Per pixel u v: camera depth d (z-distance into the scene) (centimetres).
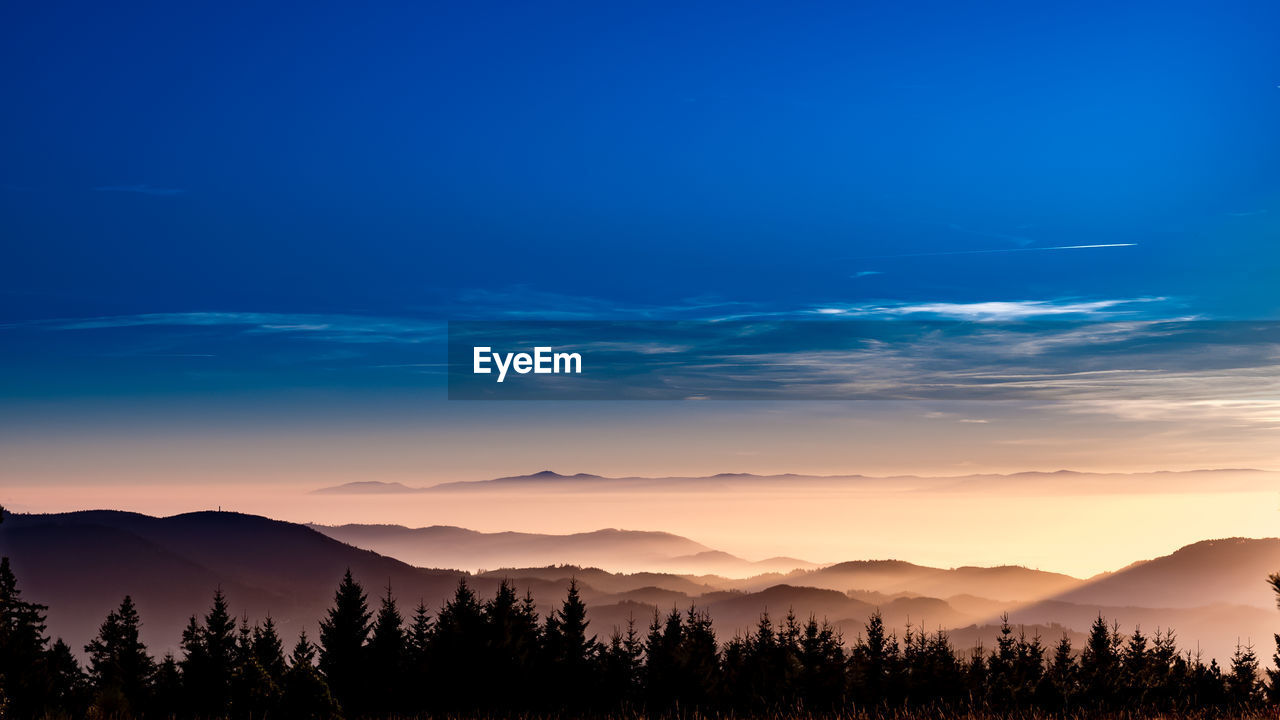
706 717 3475
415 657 7288
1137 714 2180
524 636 7100
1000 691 3089
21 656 3356
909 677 6525
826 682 6969
